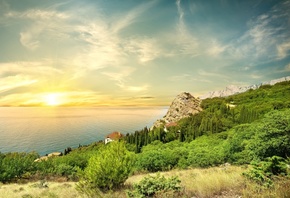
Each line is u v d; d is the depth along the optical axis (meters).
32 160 48.91
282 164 7.25
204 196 6.68
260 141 14.98
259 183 6.71
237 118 103.00
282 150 14.14
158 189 7.30
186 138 86.69
